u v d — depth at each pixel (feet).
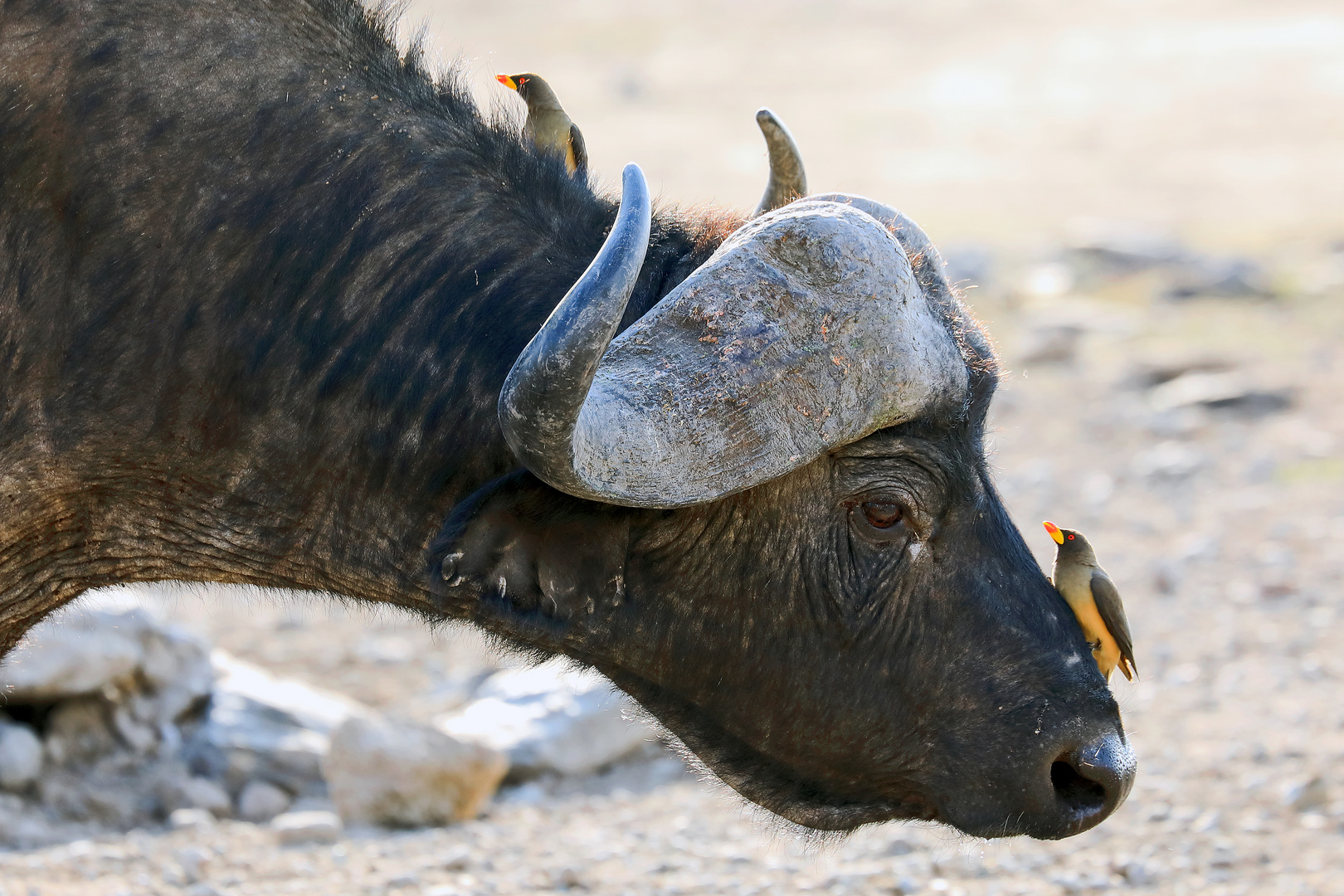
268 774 86.28
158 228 49.08
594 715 90.17
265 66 50.21
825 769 53.78
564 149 55.88
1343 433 163.94
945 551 51.34
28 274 48.83
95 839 77.82
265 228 49.44
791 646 52.01
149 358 49.57
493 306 50.08
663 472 43.80
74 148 48.52
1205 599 117.91
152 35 49.29
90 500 52.03
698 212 53.83
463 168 51.49
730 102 557.74
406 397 50.03
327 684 105.29
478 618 52.26
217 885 70.90
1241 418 172.45
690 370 44.37
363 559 52.16
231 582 54.39
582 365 41.14
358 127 50.75
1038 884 71.61
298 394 50.19
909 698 52.19
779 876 72.95
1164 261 244.01
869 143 444.14
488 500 47.57
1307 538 131.44
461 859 73.92
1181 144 415.44
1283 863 73.72
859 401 45.88
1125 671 53.42
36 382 49.57
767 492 50.31
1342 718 92.53
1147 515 141.28
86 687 83.41
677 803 83.87
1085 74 604.90
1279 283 232.32
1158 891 70.79
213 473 51.26
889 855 76.43
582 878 71.87
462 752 81.05
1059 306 222.69
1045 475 153.38
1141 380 187.73
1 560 52.34
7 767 80.79
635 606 51.29
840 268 45.24
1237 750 87.45
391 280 50.06
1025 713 51.37
